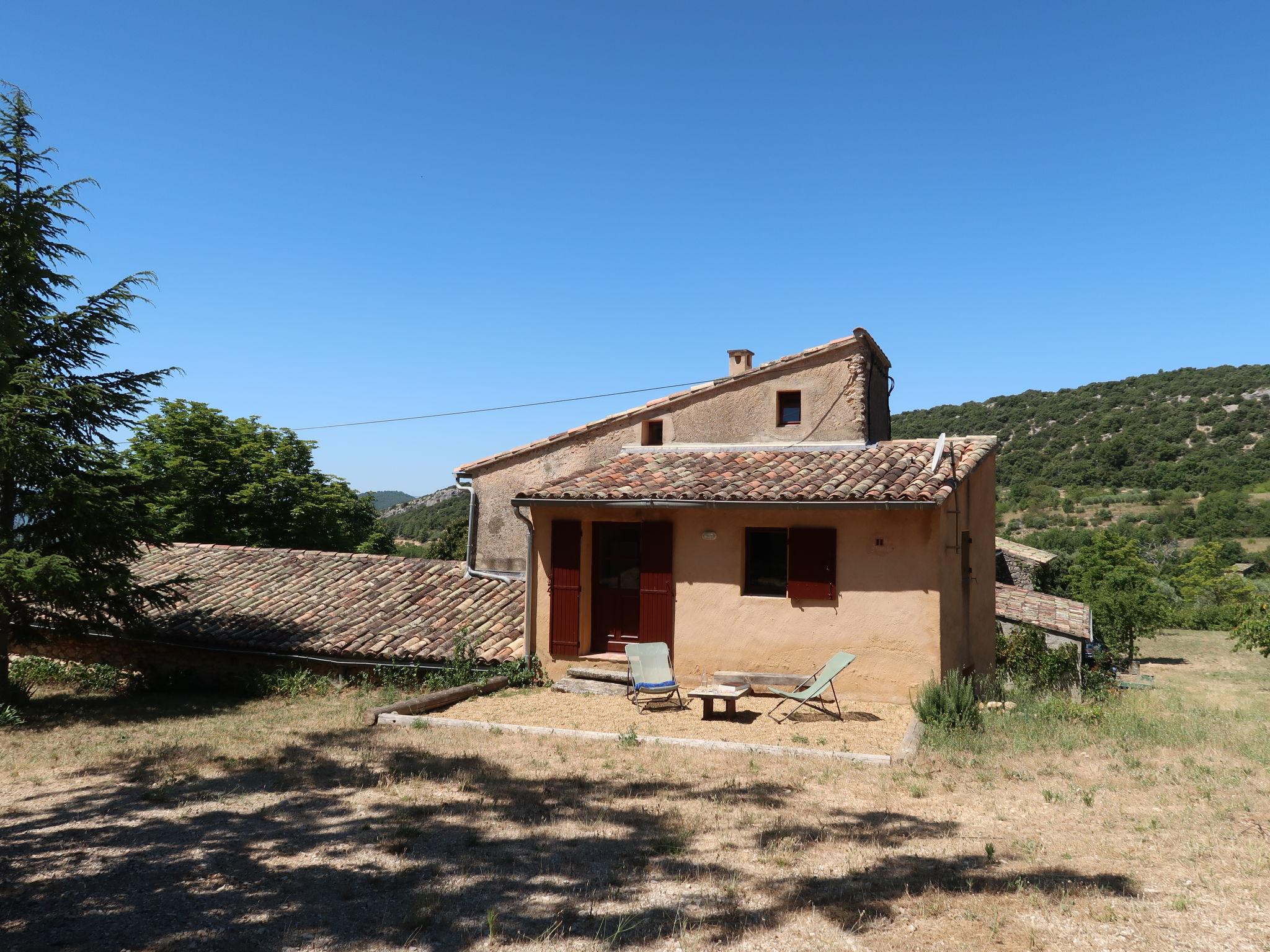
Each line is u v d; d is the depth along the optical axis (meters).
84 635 12.84
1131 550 28.58
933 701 9.44
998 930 4.46
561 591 12.09
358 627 13.85
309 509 29.50
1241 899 4.80
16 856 5.80
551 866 5.50
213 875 5.41
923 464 11.53
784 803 6.79
